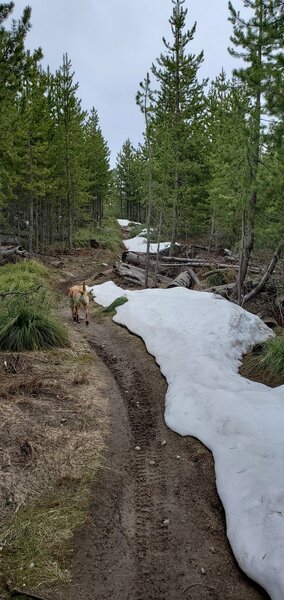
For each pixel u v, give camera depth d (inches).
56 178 909.8
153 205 748.6
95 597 120.8
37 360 289.4
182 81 823.7
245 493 158.9
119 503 162.7
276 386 251.8
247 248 482.0
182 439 211.2
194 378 257.6
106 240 1190.3
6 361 273.6
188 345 310.0
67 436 199.9
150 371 301.4
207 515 159.3
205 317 363.6
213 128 908.0
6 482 160.2
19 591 118.3
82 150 1050.7
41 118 779.4
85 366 297.1
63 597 119.0
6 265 684.1
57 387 251.8
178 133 795.4
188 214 917.2
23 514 147.9
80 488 164.7
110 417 229.3
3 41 228.4
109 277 733.9
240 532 143.2
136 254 836.6
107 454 192.1
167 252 896.9
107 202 1948.8
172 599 122.8
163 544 143.6
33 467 172.1
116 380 286.4
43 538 138.5
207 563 136.9
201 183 930.7
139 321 396.2
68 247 1042.7
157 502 165.5
